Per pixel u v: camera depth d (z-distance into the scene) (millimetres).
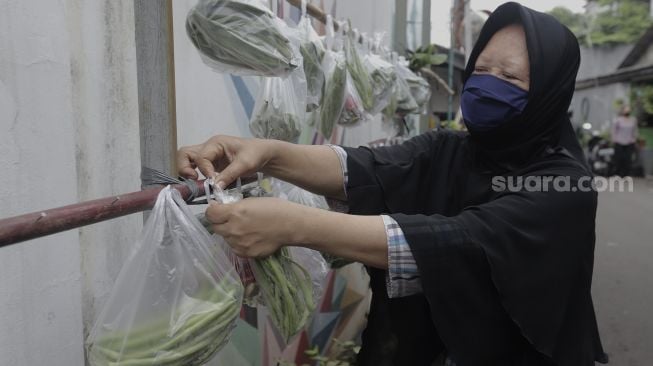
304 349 3098
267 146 1328
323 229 1109
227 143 1274
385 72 2516
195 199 1106
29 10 1135
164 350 901
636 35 23109
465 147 1615
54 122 1205
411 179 1592
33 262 1160
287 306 1136
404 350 1487
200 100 1896
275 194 1705
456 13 7141
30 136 1143
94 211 836
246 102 2268
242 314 2273
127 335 905
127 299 924
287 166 1425
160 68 1077
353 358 3043
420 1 5934
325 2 3240
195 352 922
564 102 1499
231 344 2164
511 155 1485
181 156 1228
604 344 4387
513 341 1344
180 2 1749
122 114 1458
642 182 17516
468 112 1523
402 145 1672
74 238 1279
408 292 1251
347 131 3902
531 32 1442
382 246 1157
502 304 1207
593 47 24922
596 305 5344
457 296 1211
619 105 22500
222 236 1073
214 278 970
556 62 1445
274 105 1561
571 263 1274
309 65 1801
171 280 935
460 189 1583
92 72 1348
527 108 1432
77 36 1297
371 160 1562
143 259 929
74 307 1287
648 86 21562
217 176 1153
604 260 7082
